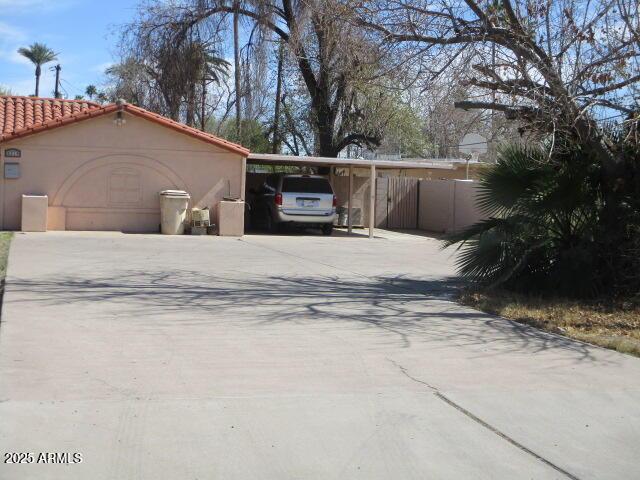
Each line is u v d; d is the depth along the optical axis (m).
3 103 23.86
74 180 20.70
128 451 5.18
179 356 7.64
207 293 11.46
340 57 15.27
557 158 12.00
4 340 7.96
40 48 60.91
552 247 12.23
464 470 5.10
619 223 11.77
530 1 10.80
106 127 20.86
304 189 22.81
